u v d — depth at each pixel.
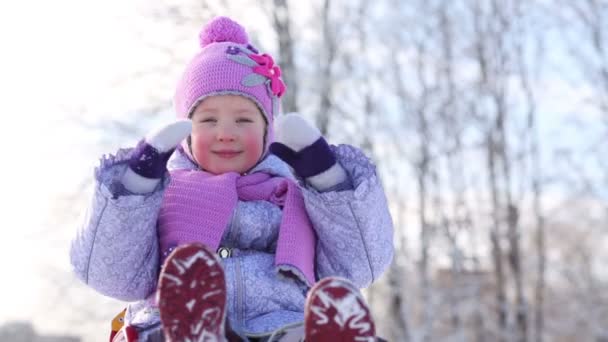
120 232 2.99
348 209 3.12
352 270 3.29
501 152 23.81
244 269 3.23
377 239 3.24
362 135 18.19
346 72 16.94
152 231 3.08
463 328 21.94
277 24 15.19
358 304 2.55
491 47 23.77
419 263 20.70
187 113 3.46
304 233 3.28
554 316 24.84
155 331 2.93
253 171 3.51
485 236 23.88
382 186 3.19
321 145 3.00
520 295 23.89
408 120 20.91
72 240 3.17
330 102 16.42
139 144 2.93
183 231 3.22
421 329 19.81
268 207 3.41
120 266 3.07
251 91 3.44
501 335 23.22
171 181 3.35
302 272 3.19
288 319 3.15
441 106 21.95
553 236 24.70
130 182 2.93
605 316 24.16
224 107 3.42
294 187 3.38
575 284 24.48
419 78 21.70
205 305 2.53
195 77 3.45
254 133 3.46
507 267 24.98
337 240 3.23
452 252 21.39
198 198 3.30
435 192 21.73
